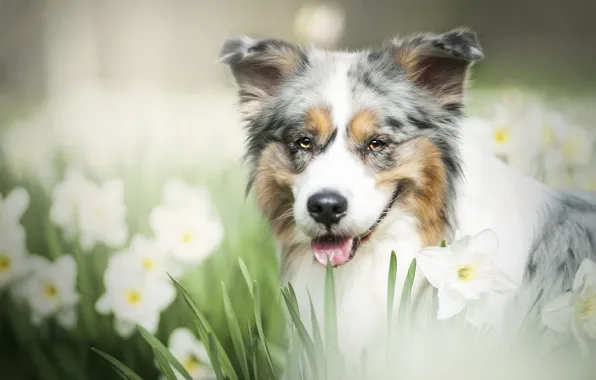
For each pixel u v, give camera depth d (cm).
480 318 240
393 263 235
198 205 255
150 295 251
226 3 846
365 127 246
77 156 325
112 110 516
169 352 239
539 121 285
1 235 256
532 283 250
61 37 769
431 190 248
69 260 256
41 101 650
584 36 850
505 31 870
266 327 262
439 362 237
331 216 242
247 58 254
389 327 236
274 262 270
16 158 331
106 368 258
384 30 860
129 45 816
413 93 249
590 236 254
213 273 269
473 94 397
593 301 236
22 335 262
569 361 243
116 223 260
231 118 448
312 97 248
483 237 235
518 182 254
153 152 334
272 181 251
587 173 286
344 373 234
